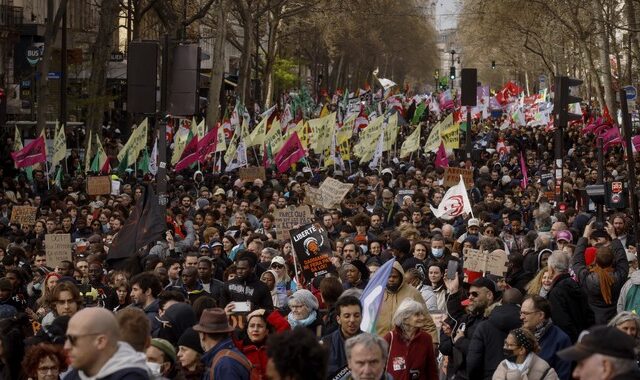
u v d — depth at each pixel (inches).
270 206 1256.8
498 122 3831.2
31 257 1021.2
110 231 1114.7
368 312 502.3
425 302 691.4
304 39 4881.9
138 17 2613.2
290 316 598.2
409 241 840.9
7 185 1569.9
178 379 452.4
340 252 912.9
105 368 341.1
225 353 480.7
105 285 816.9
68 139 2532.0
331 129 1840.6
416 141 1905.8
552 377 527.2
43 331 567.8
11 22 2763.3
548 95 3280.0
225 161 1843.0
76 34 3134.8
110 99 2219.5
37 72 2439.7
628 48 2780.5
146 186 901.8
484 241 790.5
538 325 559.2
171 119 2215.8
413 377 532.4
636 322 512.1
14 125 2466.8
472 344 581.3
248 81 3506.4
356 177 1695.4
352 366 388.2
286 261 861.8
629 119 819.4
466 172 1419.8
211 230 979.3
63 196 1503.4
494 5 3784.5
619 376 299.4
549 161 2281.0
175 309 557.0
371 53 5836.6
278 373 345.1
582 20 3297.2
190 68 984.3
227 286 697.0
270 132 1820.9
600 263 690.2
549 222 1053.8
